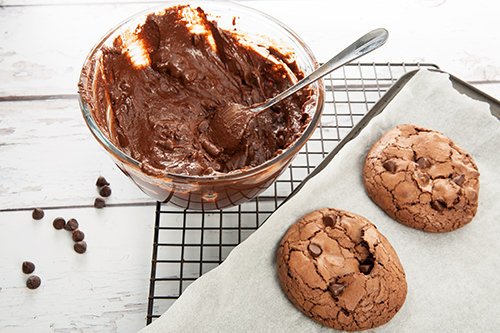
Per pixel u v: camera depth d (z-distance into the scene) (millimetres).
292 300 472
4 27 693
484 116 557
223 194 469
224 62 580
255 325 466
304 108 515
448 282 492
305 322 471
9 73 655
